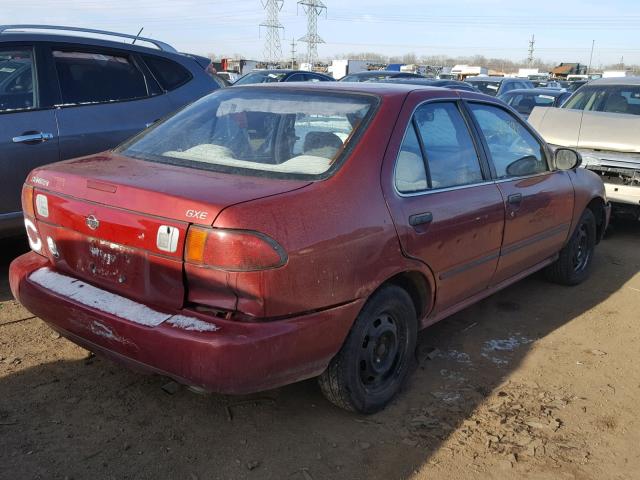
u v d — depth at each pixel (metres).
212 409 3.02
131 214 2.52
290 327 2.44
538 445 2.89
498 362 3.73
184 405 3.04
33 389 3.10
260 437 2.83
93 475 2.52
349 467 2.67
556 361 3.79
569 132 7.09
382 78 15.28
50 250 2.94
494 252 3.75
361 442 2.84
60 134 4.61
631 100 7.71
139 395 3.10
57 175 2.87
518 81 15.48
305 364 2.56
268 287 2.36
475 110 3.82
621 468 2.77
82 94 4.84
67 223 2.78
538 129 7.35
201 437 2.81
